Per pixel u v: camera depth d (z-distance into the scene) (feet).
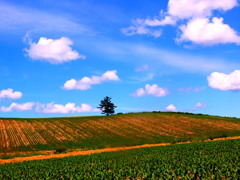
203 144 134.10
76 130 252.42
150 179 63.77
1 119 293.23
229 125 262.67
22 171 87.40
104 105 425.69
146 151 124.98
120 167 83.61
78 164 98.48
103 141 209.77
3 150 184.44
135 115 327.88
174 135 225.56
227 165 71.72
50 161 110.01
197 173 66.13
